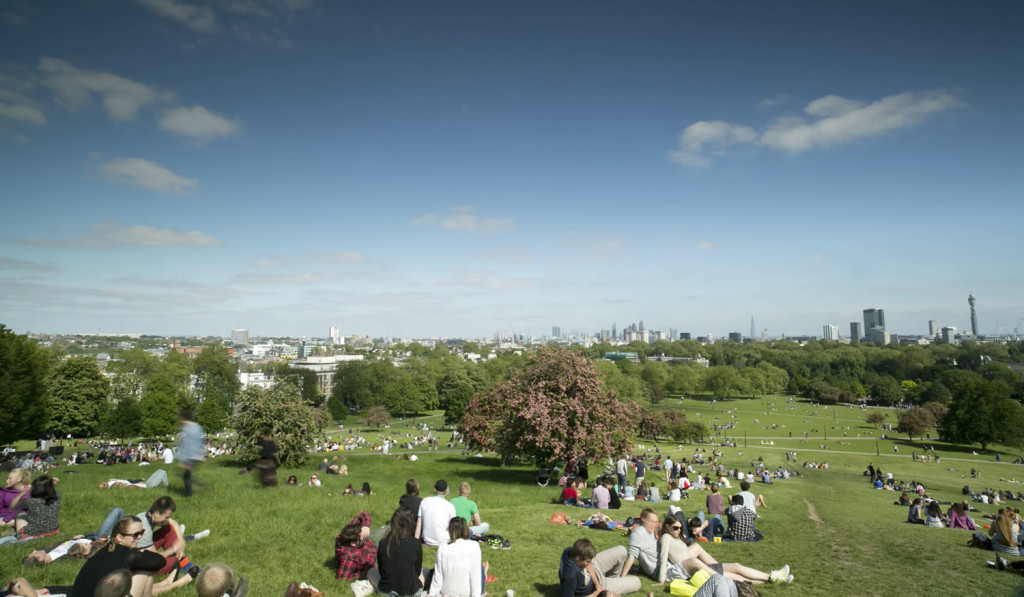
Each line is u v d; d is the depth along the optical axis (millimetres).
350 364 151750
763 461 70562
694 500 25047
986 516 30344
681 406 158500
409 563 8289
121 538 7004
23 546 10055
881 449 86500
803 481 48562
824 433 106938
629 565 9266
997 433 82250
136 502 14984
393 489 24094
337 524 13148
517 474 32344
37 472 24141
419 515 10625
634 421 31078
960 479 57406
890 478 48219
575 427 27797
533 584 9461
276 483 19703
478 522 12164
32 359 50125
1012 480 57469
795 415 138000
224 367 119812
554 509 17406
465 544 8273
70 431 77875
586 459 29203
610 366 115812
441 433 103000
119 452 46312
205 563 9742
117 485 18359
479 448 38188
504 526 14117
